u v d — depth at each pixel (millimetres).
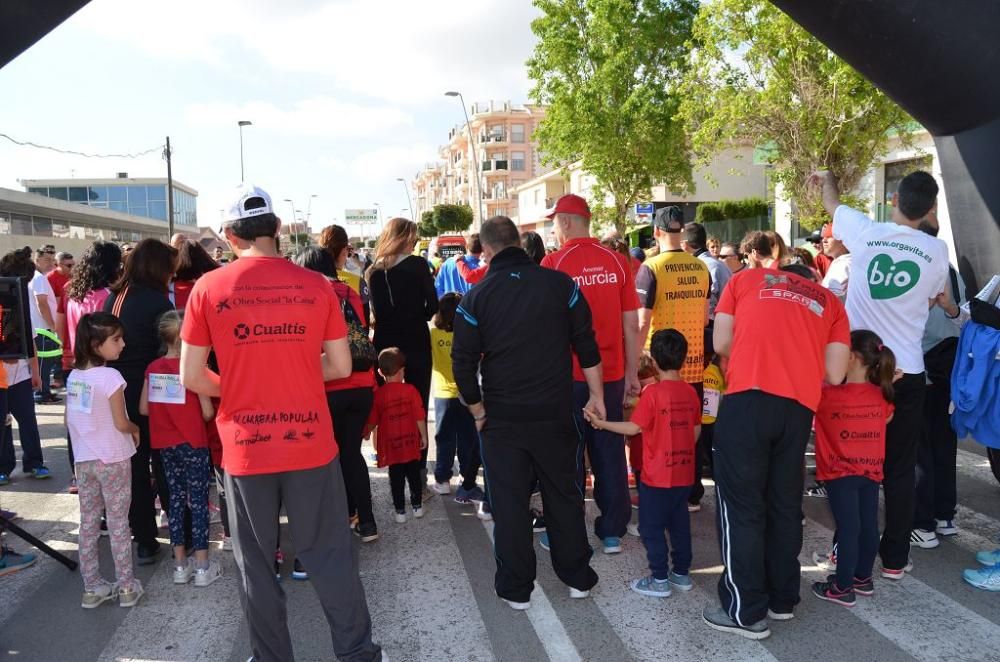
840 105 13109
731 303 3424
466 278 7980
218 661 3268
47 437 7527
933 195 3717
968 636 3303
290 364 2768
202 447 3980
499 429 3508
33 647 3389
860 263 3871
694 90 14922
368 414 4453
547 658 3207
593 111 22219
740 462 3252
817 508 5020
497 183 75938
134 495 4246
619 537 4387
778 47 13430
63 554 4438
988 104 4117
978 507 4887
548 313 3459
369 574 4121
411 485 5000
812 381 3213
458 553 4398
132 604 3785
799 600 3453
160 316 4066
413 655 3248
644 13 22141
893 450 3775
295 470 2777
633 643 3314
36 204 34281
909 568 3986
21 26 3553
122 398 3725
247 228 2828
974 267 4449
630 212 25078
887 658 3137
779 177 14852
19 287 4086
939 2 3867
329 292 2910
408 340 5090
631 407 4398
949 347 4305
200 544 3996
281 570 4199
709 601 3711
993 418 3912
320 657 3262
